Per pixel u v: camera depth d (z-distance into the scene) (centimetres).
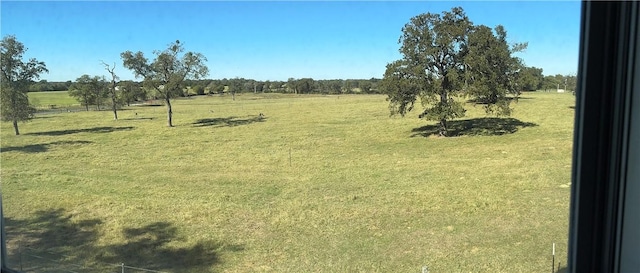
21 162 1362
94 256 573
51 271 483
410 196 818
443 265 472
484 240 528
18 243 616
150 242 639
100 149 1565
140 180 1139
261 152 1520
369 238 616
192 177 1174
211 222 750
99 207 856
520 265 426
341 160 1274
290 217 762
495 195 686
